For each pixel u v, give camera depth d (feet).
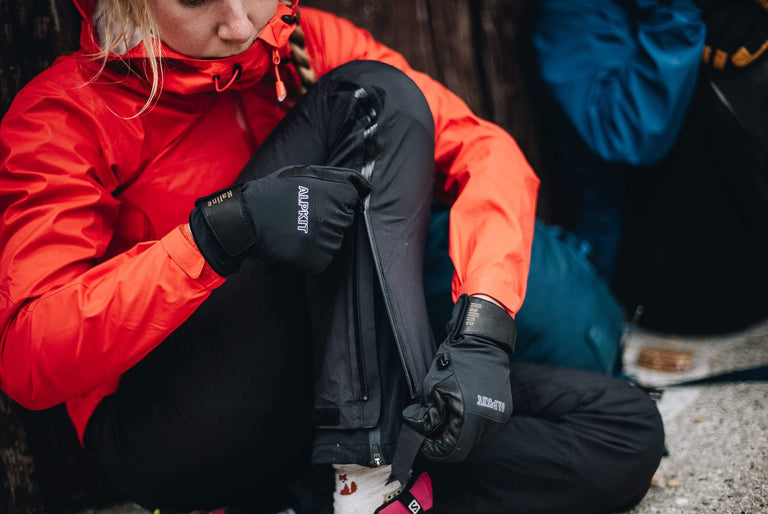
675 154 6.00
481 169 3.99
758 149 5.71
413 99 3.64
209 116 3.78
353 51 4.39
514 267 3.67
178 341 3.67
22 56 4.55
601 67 6.00
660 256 6.28
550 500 3.93
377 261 3.39
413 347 3.39
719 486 4.27
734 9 5.74
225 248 3.16
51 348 3.17
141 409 3.75
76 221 3.34
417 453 3.43
